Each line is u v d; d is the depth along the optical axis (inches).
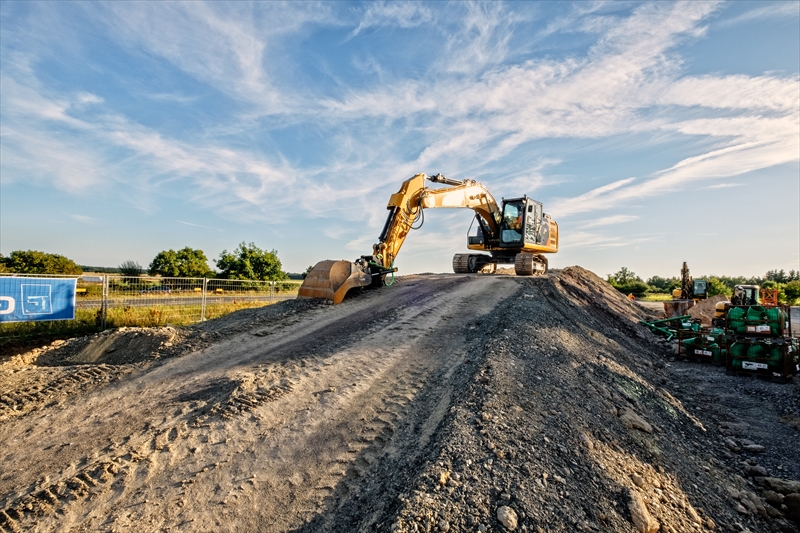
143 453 182.9
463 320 378.6
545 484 156.2
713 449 259.3
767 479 222.2
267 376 261.6
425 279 616.4
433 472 153.6
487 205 701.9
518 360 271.1
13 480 169.2
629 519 153.2
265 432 199.3
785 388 391.2
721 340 475.2
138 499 156.2
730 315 489.1
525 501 144.2
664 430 255.8
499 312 398.0
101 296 470.0
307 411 218.4
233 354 310.2
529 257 664.4
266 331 363.3
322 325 376.2
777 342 429.7
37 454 187.5
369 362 284.4
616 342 476.7
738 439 281.7
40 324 420.2
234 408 218.5
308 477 169.6
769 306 476.7
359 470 173.6
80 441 196.5
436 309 419.5
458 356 292.2
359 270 496.1
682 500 180.7
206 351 316.8
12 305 384.8
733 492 205.6
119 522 145.0
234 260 1390.3
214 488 162.2
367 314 406.9
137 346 324.2
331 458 181.3
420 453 177.5
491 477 154.5
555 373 274.5
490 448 170.1
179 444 189.9
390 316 397.4
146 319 488.7
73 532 141.0
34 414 228.4
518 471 159.6
